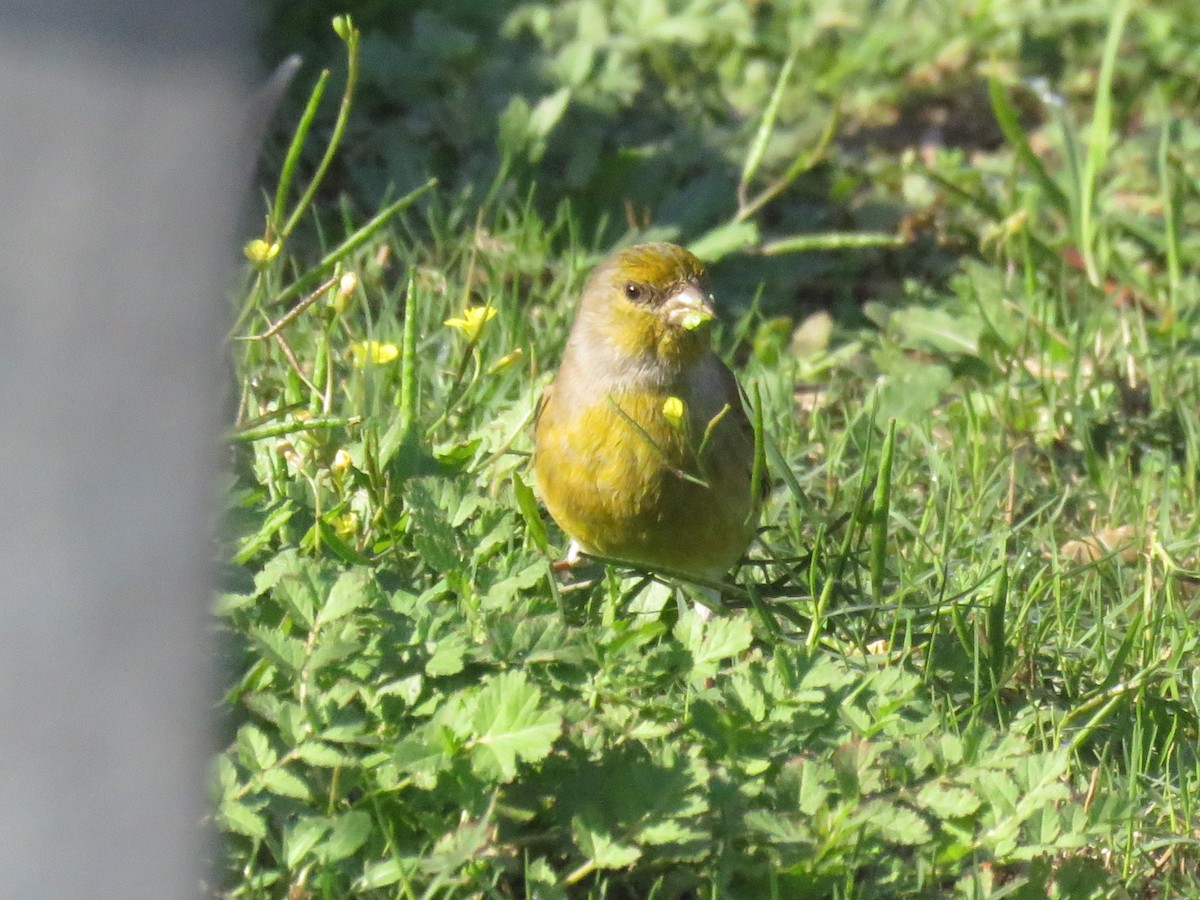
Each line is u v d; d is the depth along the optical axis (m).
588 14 15.90
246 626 7.00
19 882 4.01
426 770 6.30
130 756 4.05
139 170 3.74
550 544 9.32
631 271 8.55
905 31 16.98
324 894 6.14
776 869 6.43
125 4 3.68
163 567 3.98
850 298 13.65
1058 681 8.54
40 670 3.89
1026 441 11.40
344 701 6.60
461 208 12.87
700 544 8.78
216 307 4.04
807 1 17.22
